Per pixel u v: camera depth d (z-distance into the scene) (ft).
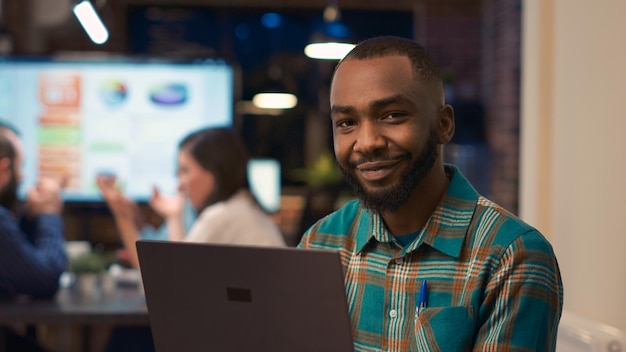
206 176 9.78
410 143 3.96
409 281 4.18
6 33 18.57
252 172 16.98
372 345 4.19
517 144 18.01
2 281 10.14
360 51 4.08
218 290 3.85
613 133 5.99
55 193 10.85
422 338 3.92
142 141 15.83
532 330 3.82
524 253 3.91
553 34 7.20
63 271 10.53
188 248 3.88
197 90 15.78
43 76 15.80
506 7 18.22
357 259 4.40
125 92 15.80
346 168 4.15
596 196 6.29
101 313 9.71
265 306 3.76
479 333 3.92
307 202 22.09
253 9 22.53
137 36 21.89
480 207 4.17
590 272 6.40
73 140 15.85
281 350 3.78
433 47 20.36
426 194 4.17
